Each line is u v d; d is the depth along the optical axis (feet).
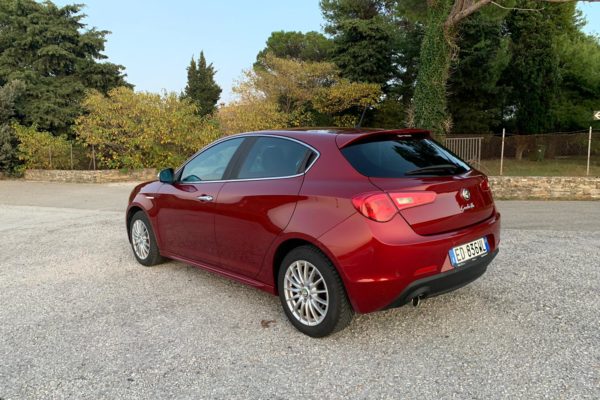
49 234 26.84
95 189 53.06
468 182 12.00
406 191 10.62
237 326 12.76
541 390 9.25
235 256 13.87
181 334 12.32
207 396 9.41
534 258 18.67
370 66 84.99
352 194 10.67
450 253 11.02
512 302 13.91
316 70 85.97
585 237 22.56
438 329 12.19
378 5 99.09
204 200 14.75
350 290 10.73
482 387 9.42
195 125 66.80
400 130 12.71
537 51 78.89
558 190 39.93
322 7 106.32
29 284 17.06
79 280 17.37
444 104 46.11
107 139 61.72
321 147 12.12
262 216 12.57
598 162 41.27
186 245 16.07
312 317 11.93
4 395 9.57
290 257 12.06
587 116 78.48
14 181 66.18
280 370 10.36
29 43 82.89
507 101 86.43
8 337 12.36
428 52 45.80
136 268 18.74
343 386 9.64
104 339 12.12
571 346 11.05
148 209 17.76
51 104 78.59
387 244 10.25
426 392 9.31
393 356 10.84
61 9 86.07
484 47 74.38
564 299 14.07
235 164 14.40
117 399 9.36
